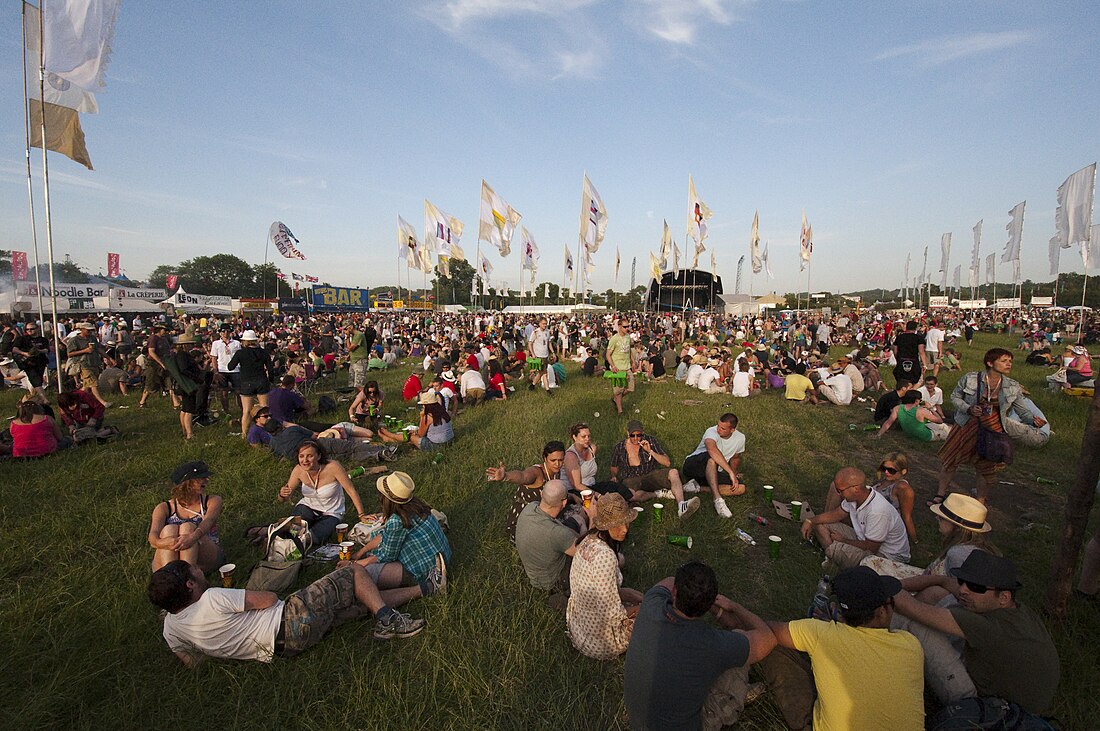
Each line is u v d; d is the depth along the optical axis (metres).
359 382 15.38
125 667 3.76
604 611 3.69
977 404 5.99
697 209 25.28
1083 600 4.27
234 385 12.08
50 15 9.41
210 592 3.73
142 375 14.41
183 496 4.74
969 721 2.86
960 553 3.86
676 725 2.88
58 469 7.58
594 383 16.45
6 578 4.77
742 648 2.93
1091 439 3.74
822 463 8.20
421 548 4.64
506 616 4.31
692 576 2.85
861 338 29.75
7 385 14.48
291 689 3.53
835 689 2.82
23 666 3.75
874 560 4.38
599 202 22.72
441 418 8.87
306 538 5.24
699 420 10.95
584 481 6.46
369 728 3.22
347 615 4.16
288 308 53.50
